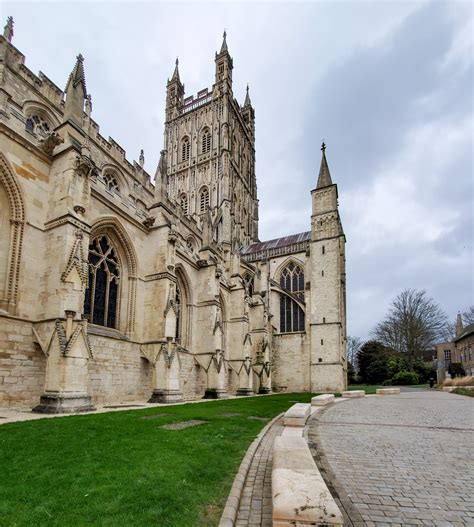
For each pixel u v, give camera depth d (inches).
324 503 181.9
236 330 1697.8
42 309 727.7
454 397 1363.2
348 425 587.8
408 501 250.1
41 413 619.2
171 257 1096.2
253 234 3474.4
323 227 2182.6
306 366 2027.6
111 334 938.1
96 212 922.1
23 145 756.6
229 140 3021.7
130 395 967.6
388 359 3270.2
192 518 207.0
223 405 911.0
